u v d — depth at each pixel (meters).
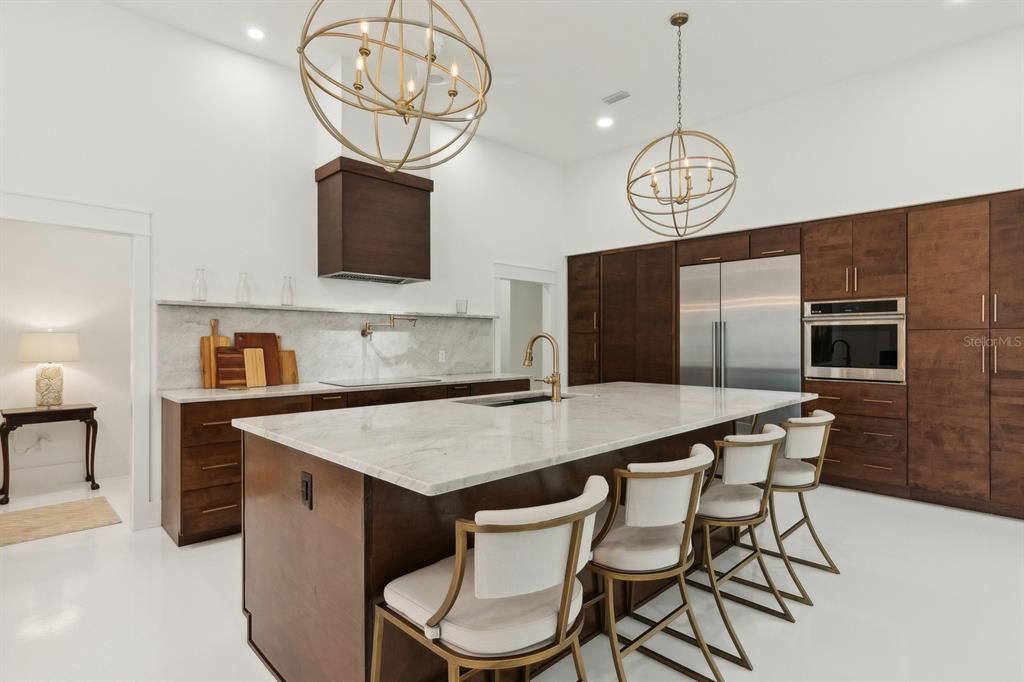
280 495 1.99
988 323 3.64
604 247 5.98
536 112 4.85
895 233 4.03
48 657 2.06
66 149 3.22
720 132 4.98
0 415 4.13
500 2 3.23
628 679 1.94
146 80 3.51
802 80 4.26
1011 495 3.57
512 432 1.98
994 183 3.60
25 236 4.42
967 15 3.40
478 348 5.50
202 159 3.75
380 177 4.24
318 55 4.01
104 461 4.74
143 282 3.49
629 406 2.73
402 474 1.38
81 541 3.25
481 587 1.24
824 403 4.39
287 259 4.16
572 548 1.32
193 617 2.37
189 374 3.67
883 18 3.42
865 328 4.18
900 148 3.99
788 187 4.56
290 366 4.10
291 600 1.90
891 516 3.68
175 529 3.21
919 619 2.36
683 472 1.71
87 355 4.68
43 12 3.15
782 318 4.62
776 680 1.94
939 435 3.85
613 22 3.45
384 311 4.74
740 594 2.61
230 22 3.56
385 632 1.55
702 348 5.13
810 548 3.15
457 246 5.32
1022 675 1.95
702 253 5.14
